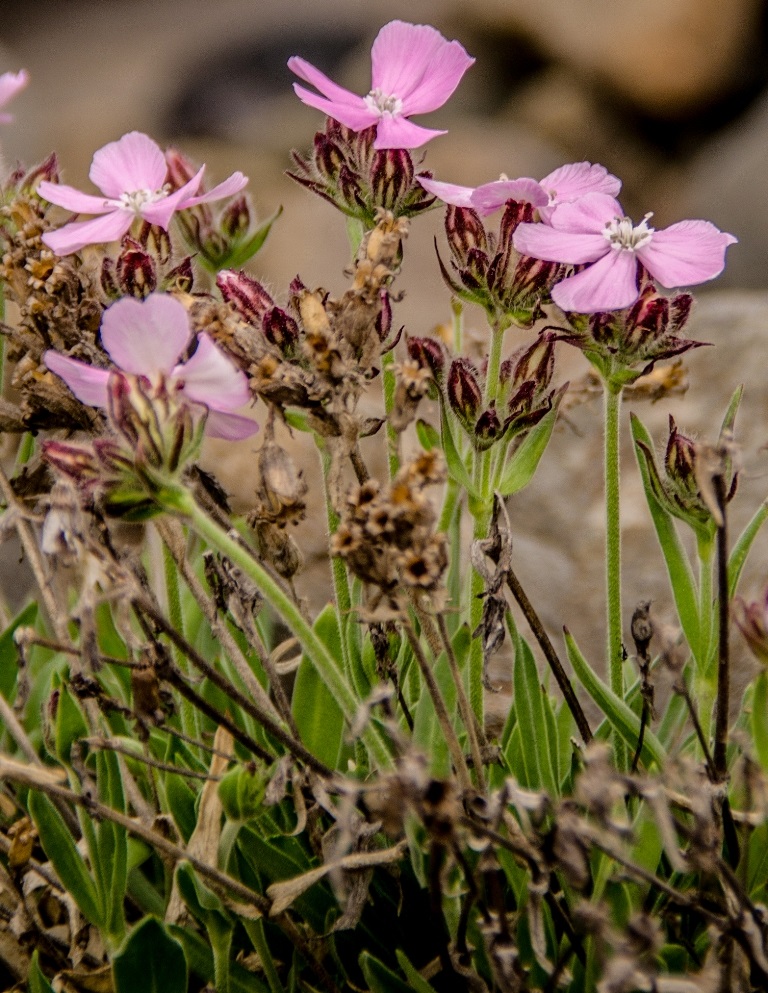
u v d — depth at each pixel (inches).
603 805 17.1
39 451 18.8
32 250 18.7
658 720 20.5
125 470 17.4
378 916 19.1
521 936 18.6
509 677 21.1
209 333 18.0
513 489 18.7
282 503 18.0
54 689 19.4
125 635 18.1
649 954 17.9
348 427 17.8
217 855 18.4
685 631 18.7
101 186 19.0
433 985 19.0
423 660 17.8
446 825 17.2
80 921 18.9
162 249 18.9
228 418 17.9
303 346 17.8
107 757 18.8
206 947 18.8
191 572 18.4
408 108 18.8
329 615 19.2
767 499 18.6
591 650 21.5
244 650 19.6
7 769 17.9
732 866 18.1
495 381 18.7
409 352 18.6
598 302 18.2
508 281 18.5
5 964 19.1
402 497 17.4
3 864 19.1
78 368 17.8
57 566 17.8
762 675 17.7
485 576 18.4
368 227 19.0
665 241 18.4
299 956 18.9
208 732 19.6
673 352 18.6
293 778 18.2
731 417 18.5
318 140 18.9
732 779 18.5
